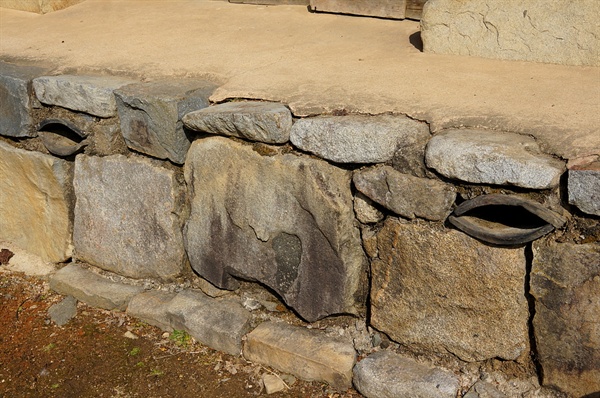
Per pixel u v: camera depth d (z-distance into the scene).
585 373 2.59
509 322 2.71
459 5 3.46
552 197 2.51
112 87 3.55
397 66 3.45
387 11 4.24
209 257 3.42
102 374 3.25
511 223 2.71
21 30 4.67
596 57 3.20
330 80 3.35
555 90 2.99
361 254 3.04
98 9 4.99
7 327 3.62
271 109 3.06
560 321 2.58
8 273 4.09
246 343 3.22
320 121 2.95
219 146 3.21
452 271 2.76
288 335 3.17
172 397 3.08
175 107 3.28
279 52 3.83
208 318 3.35
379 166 2.86
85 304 3.75
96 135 3.67
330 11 4.41
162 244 3.57
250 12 4.61
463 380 2.85
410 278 2.88
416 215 2.79
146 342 3.42
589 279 2.48
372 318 3.03
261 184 3.13
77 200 3.86
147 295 3.62
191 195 3.42
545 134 2.67
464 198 2.70
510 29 3.36
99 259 3.87
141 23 4.56
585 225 2.48
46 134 3.90
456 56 3.52
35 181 3.97
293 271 3.17
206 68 3.71
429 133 2.86
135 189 3.59
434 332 2.89
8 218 4.25
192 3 4.92
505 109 2.87
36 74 3.91
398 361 2.96
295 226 3.09
